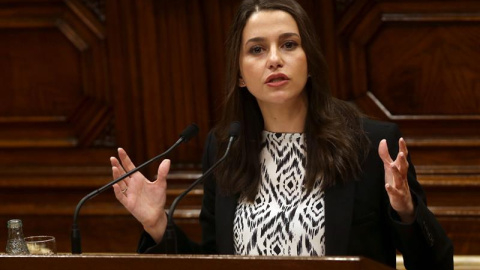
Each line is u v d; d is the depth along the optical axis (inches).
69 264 197.6
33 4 462.9
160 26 448.8
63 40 464.8
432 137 428.8
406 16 422.3
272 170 264.2
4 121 473.4
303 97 264.7
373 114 431.2
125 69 457.1
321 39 433.4
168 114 454.0
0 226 472.7
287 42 254.5
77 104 466.9
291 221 253.9
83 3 458.3
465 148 426.6
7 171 474.0
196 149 452.4
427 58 425.4
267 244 254.8
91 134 467.8
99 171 465.4
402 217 238.5
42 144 473.1
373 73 431.8
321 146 257.6
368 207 253.1
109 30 455.5
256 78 254.4
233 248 261.7
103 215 460.8
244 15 258.5
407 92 429.1
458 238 423.2
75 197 469.1
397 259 405.4
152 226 253.0
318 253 250.7
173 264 193.2
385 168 232.1
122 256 195.5
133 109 458.6
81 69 464.4
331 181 254.1
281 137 265.7
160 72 452.4
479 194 423.8
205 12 444.5
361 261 183.5
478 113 423.8
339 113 265.0
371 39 430.0
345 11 429.7
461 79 423.5
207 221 280.4
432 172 427.8
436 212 423.5
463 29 419.8
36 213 468.1
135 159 462.0
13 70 470.6
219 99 447.8
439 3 419.5
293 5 257.8
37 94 470.6
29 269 199.8
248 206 263.3
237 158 268.5
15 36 467.8
